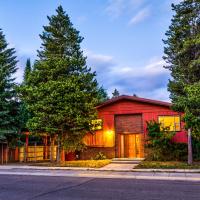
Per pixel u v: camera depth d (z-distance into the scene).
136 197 9.08
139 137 25.06
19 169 18.64
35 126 21.28
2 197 9.15
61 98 20.97
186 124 19.00
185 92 20.89
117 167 18.70
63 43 36.00
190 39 20.84
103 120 25.94
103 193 9.80
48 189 10.69
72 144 22.41
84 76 24.50
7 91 25.62
